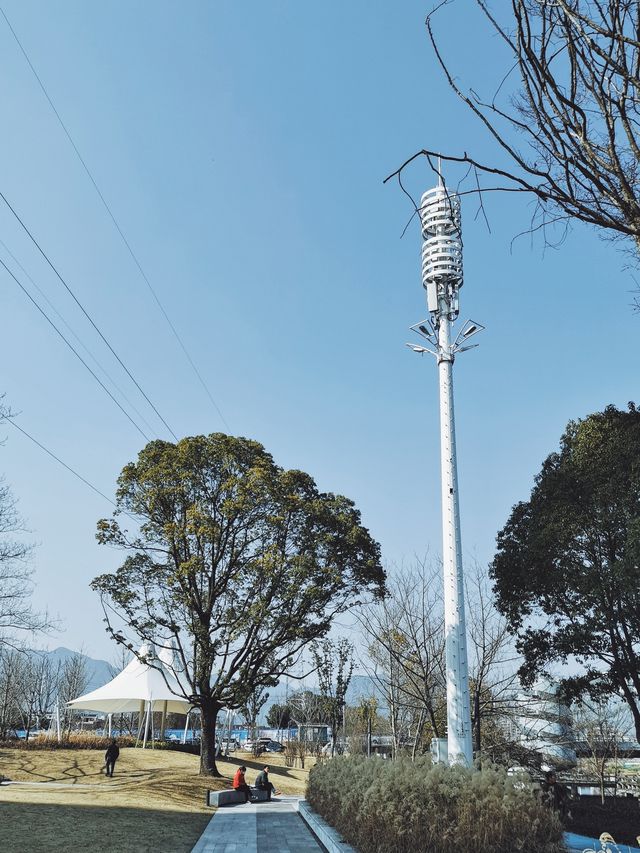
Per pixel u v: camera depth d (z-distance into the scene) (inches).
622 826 706.2
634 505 923.4
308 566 1047.6
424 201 988.6
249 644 1101.1
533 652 1050.1
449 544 829.8
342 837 553.0
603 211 174.7
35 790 914.7
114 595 1067.9
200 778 1077.8
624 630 953.5
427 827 435.8
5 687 1913.1
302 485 1172.5
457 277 955.3
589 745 1341.0
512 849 420.2
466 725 741.9
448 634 786.2
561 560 996.6
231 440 1151.0
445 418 899.4
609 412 1024.9
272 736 2942.9
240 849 557.6
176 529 1082.7
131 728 2444.6
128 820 684.1
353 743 1604.3
